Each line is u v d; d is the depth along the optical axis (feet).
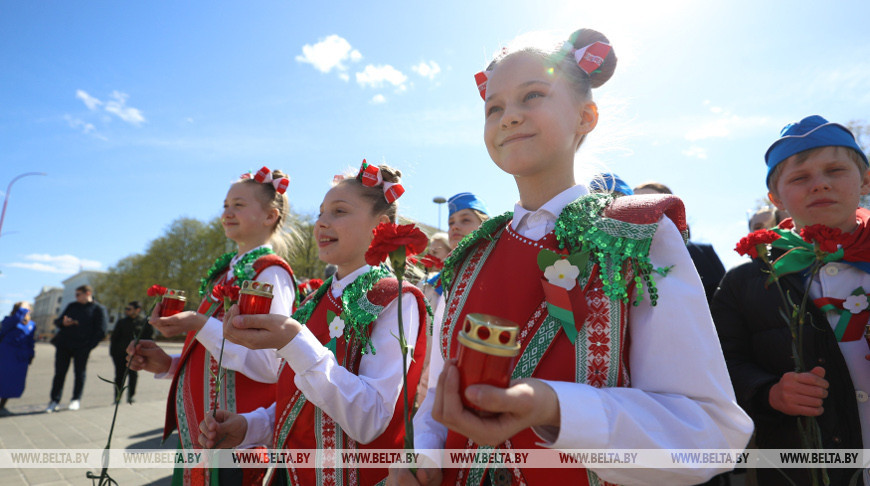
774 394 4.73
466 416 2.44
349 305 6.01
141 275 150.82
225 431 5.93
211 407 7.25
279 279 7.66
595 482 3.05
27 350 24.90
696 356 2.99
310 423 5.71
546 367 3.26
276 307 7.39
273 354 7.27
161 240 154.81
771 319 5.56
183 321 6.88
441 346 4.00
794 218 5.83
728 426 2.91
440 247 15.35
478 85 4.65
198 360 7.63
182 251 153.17
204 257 145.38
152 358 7.54
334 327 6.02
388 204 6.95
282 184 9.36
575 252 3.46
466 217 13.26
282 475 6.08
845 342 5.09
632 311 3.30
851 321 5.07
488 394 2.34
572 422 2.59
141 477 13.67
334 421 5.57
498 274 3.80
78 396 25.90
